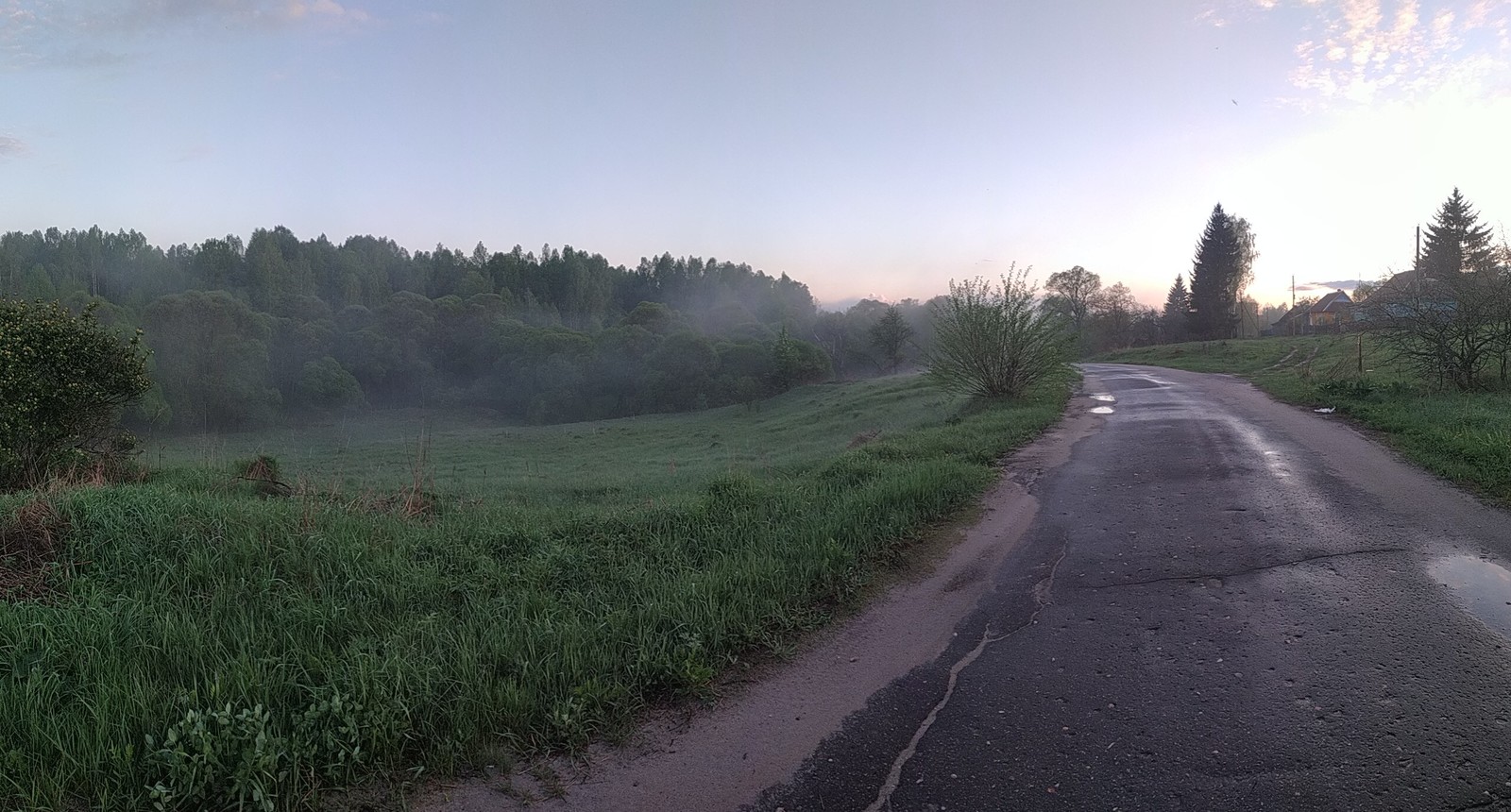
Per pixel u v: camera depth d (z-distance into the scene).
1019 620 5.40
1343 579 5.76
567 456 35.84
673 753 3.84
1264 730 3.75
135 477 10.10
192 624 4.63
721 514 7.86
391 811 3.36
